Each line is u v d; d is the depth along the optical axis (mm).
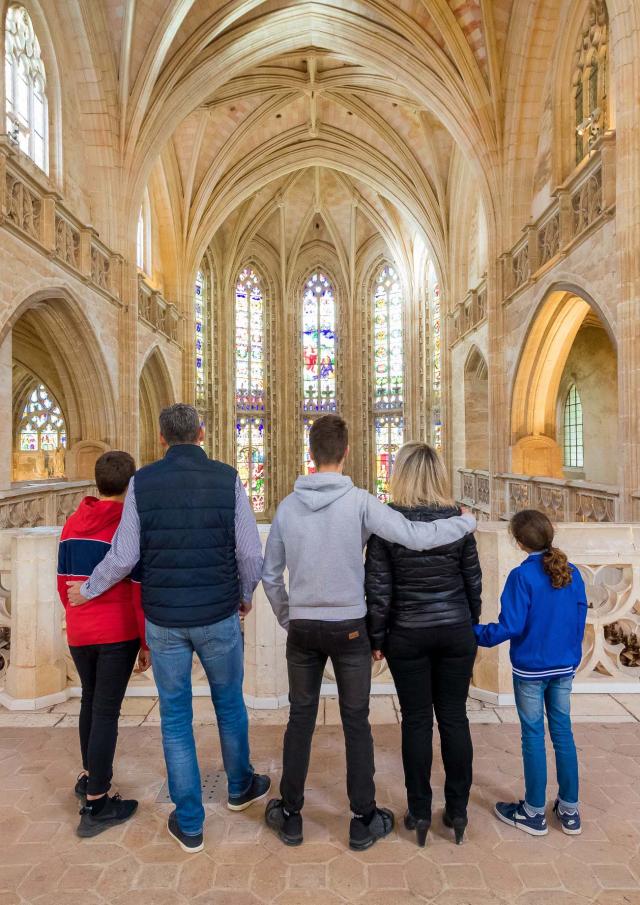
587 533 4594
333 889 2400
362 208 27812
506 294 14938
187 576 2658
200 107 19422
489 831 2752
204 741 3662
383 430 30297
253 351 30219
